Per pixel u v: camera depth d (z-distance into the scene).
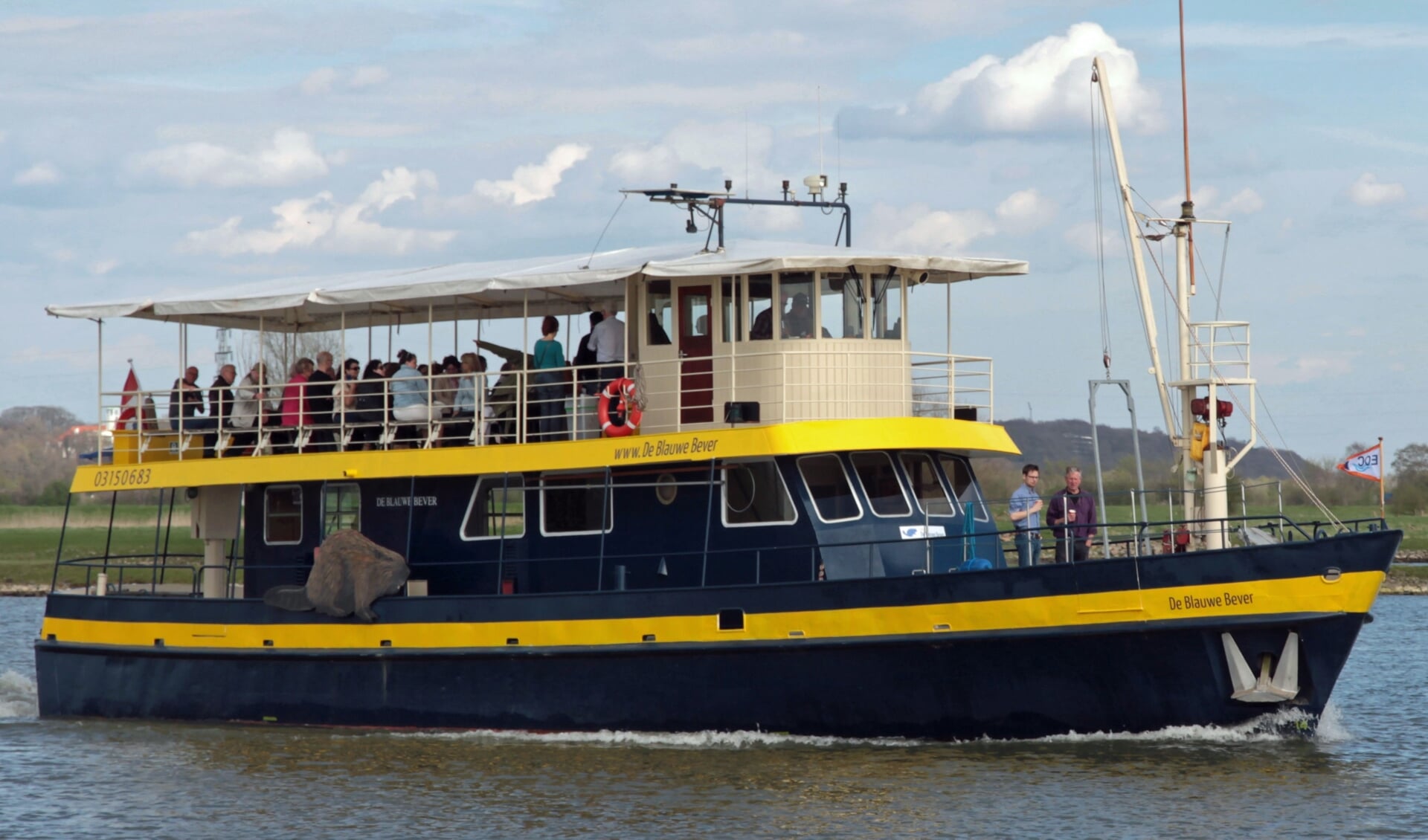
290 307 38.25
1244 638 30.58
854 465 34.53
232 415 40.38
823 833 27.25
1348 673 47.81
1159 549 39.72
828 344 34.88
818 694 32.88
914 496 35.38
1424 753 33.47
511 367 39.75
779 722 33.31
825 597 32.56
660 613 33.59
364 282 39.62
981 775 30.34
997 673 31.84
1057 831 27.08
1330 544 30.00
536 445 35.09
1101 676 31.44
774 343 34.78
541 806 29.42
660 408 36.00
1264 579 30.34
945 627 31.97
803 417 34.66
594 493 35.94
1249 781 29.73
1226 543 36.03
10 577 89.75
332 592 36.25
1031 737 32.34
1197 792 29.05
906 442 34.03
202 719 38.44
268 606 37.28
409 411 37.31
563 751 33.41
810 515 33.62
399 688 36.03
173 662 38.78
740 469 34.44
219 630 38.03
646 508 35.25
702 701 33.59
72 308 40.75
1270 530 33.38
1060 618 31.36
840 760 31.72
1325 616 29.95
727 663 33.28
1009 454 37.31
